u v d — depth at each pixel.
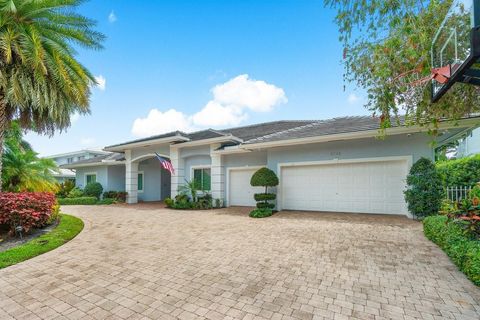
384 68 5.11
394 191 10.85
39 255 6.29
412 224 9.09
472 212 5.20
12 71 8.88
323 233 8.17
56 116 10.16
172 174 17.50
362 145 11.39
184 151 17.42
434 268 5.04
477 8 3.18
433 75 4.61
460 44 4.45
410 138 10.41
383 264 5.34
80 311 3.67
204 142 15.91
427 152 10.09
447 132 10.34
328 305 3.72
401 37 4.89
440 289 4.15
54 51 9.42
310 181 12.80
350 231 8.34
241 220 11.05
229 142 15.73
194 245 7.12
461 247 4.88
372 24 5.04
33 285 4.56
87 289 4.38
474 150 16.06
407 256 5.79
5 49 8.22
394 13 4.72
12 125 11.66
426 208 9.40
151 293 4.20
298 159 12.93
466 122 8.28
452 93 5.59
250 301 3.88
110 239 7.92
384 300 3.84
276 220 10.72
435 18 4.75
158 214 13.29
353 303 3.77
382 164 11.13
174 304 3.83
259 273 5.00
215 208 15.41
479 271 4.04
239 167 15.81
